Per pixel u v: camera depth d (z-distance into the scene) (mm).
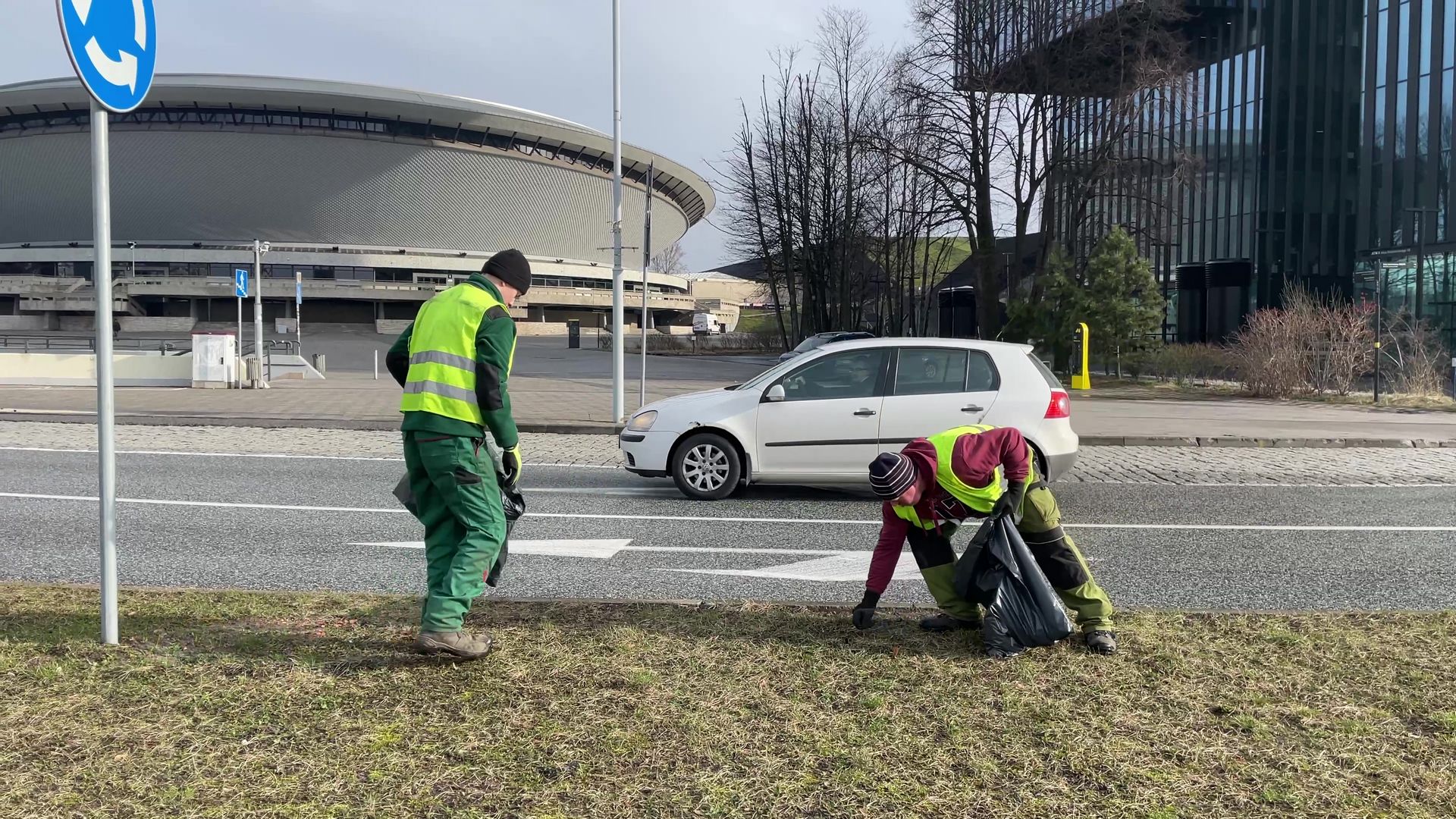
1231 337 27672
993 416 9102
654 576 6129
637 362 39906
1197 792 2941
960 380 9250
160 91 74438
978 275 33594
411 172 83000
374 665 3969
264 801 2801
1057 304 29844
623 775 3002
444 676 3855
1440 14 35156
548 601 5070
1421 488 10508
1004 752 3205
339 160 80562
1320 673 4020
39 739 3184
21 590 5105
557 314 88812
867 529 7859
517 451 4180
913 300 48125
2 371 23203
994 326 33531
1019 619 4262
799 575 6219
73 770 2967
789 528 7859
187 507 8422
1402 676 3980
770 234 48656
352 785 2908
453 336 4078
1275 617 4887
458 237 87188
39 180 80250
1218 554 7000
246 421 15797
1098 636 4332
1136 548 7207
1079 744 3277
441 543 4293
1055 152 32188
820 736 3316
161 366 23438
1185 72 32156
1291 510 8953
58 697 3541
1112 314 28359
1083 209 32500
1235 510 8945
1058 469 9133
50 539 6996
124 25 4172
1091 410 19422
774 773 3031
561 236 92438
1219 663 4148
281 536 7207
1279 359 22922
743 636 4477
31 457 11453
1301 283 40156
